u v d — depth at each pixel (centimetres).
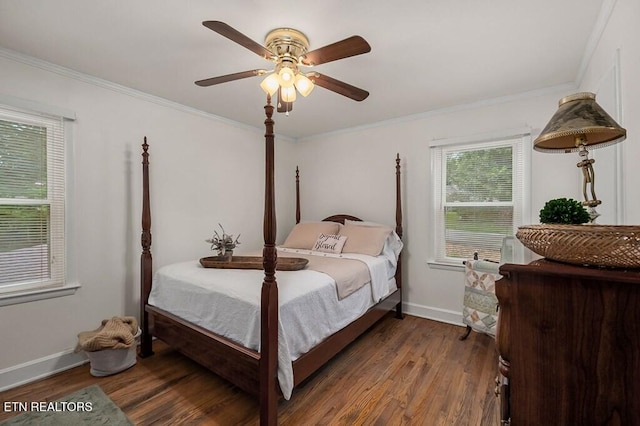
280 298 176
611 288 67
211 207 340
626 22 139
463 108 311
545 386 73
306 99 294
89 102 244
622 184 146
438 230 334
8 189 208
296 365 175
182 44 197
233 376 177
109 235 256
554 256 83
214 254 339
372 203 379
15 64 207
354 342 275
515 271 77
